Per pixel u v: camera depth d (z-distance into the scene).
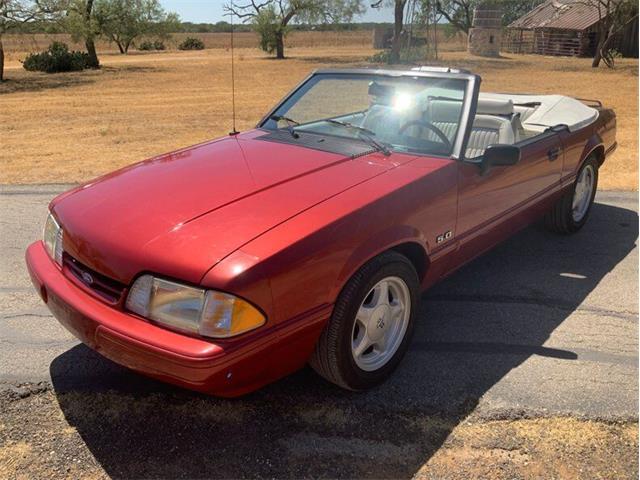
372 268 2.86
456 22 41.16
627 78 23.20
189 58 41.09
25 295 4.16
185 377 2.37
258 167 3.27
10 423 2.85
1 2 24.12
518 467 2.62
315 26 41.19
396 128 3.75
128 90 20.09
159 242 2.55
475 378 3.25
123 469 2.58
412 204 3.07
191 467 2.60
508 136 4.36
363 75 4.15
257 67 31.08
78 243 2.75
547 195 4.58
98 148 9.68
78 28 30.02
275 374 2.65
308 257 2.56
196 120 12.91
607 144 5.64
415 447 2.74
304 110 4.20
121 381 3.19
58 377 3.21
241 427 2.86
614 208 6.28
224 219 2.68
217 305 2.35
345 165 3.31
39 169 8.05
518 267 4.75
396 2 29.45
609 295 4.28
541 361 3.43
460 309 4.05
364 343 3.02
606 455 2.70
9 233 5.38
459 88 3.70
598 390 3.16
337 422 2.89
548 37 41.09
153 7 48.00
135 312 2.52
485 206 3.72
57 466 2.59
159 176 3.19
